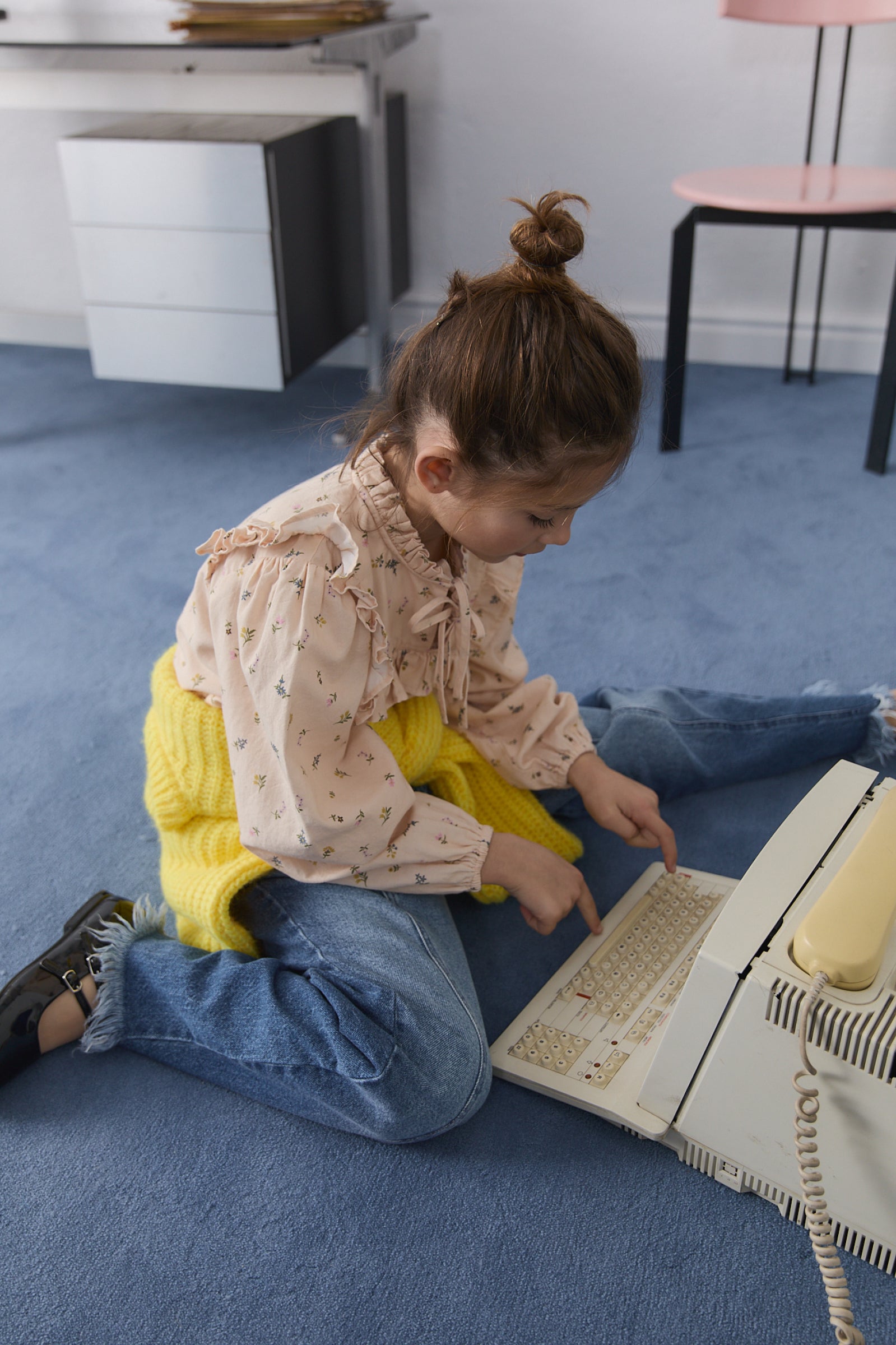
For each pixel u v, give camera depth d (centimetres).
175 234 212
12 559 188
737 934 74
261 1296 79
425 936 93
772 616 164
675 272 202
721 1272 79
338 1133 91
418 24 239
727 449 220
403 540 86
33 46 191
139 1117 94
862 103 225
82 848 123
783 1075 73
